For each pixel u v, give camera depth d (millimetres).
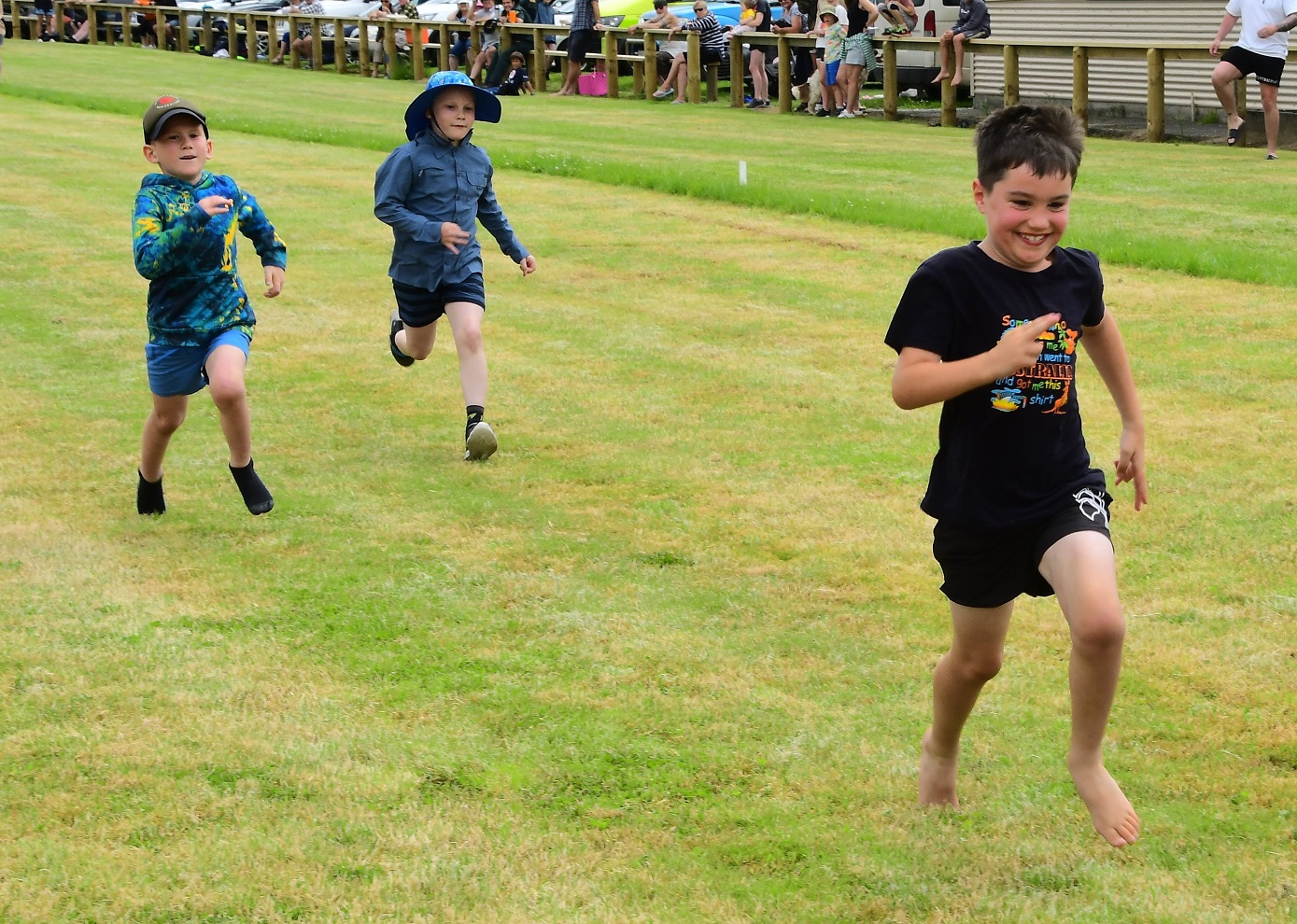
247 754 5184
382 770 5098
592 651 6098
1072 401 4391
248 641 6164
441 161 8781
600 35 33344
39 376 10570
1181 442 8836
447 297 8930
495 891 4348
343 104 29734
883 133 25109
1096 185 18516
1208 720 5500
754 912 4273
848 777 5082
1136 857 4566
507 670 5918
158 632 6242
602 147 23031
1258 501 7828
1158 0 24797
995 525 4320
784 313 12508
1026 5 26891
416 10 37594
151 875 4418
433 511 7855
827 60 27688
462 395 10188
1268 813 4848
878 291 13266
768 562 7129
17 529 7527
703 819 4809
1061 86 26516
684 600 6656
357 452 8922
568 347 11430
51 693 5633
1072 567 4156
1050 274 4371
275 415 9680
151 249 6957
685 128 25875
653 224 16594
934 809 4844
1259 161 20594
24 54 39562
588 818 4820
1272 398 9719
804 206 17328
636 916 4234
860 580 6887
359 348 11430
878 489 8172
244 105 28781
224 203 6926
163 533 7500
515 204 17906
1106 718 4230
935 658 6047
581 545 7344
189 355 7328
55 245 15211
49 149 21750
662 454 8836
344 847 4594
